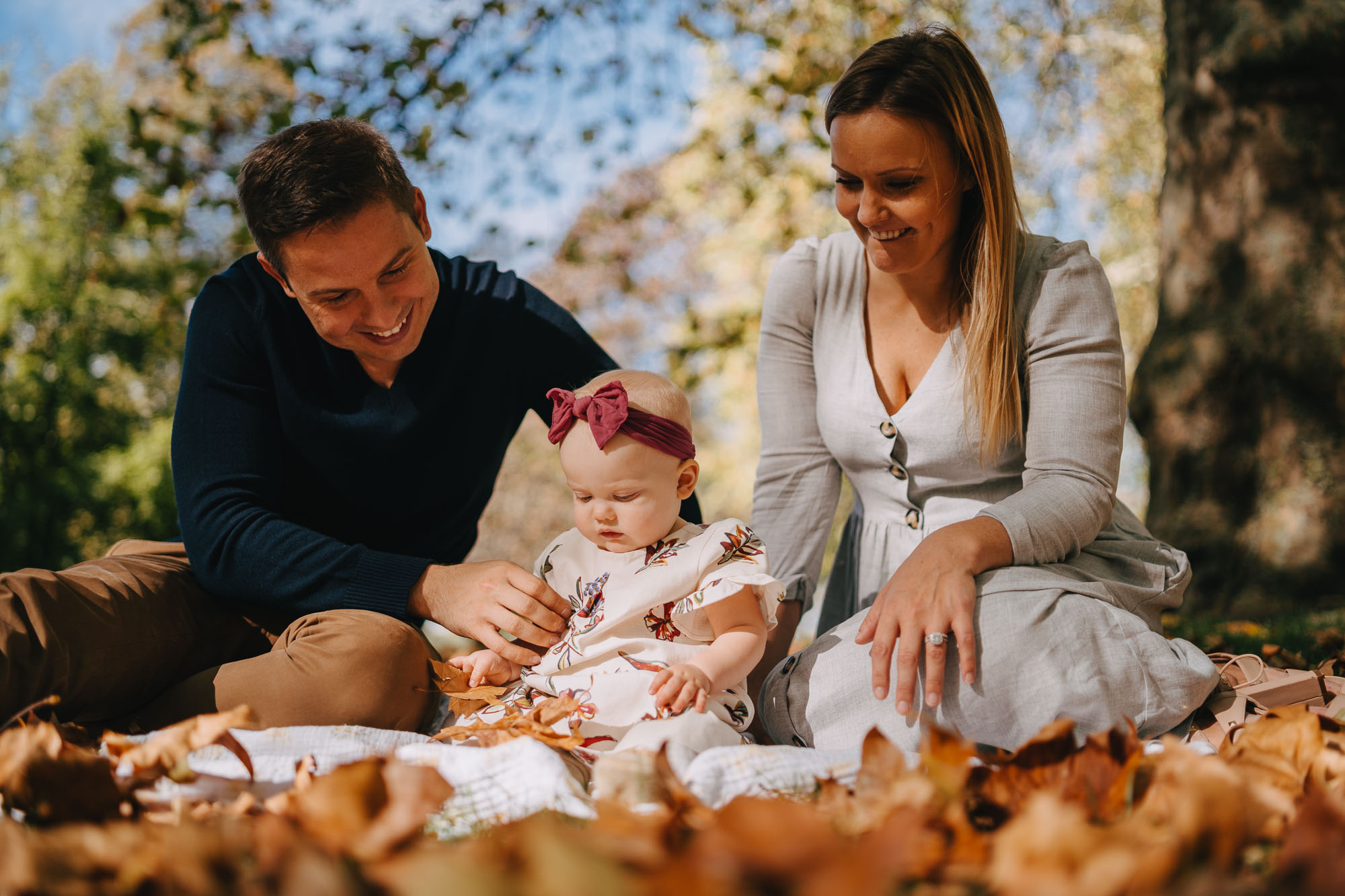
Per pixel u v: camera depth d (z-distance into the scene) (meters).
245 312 2.20
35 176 19.42
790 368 2.42
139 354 19.73
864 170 1.96
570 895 0.83
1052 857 0.95
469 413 2.38
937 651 1.68
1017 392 2.09
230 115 6.22
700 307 11.42
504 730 1.66
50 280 18.84
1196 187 5.45
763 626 1.91
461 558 2.65
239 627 2.12
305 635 1.85
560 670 1.87
